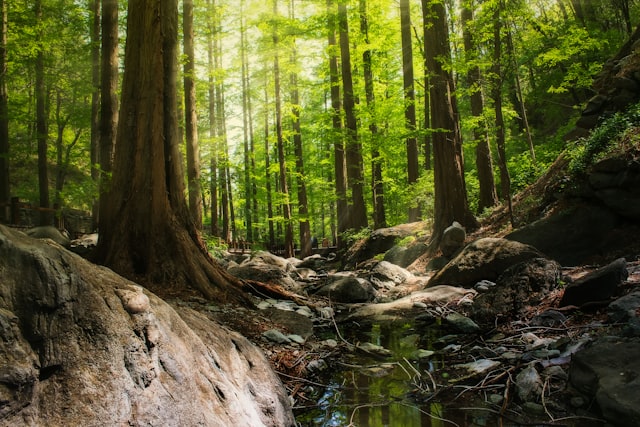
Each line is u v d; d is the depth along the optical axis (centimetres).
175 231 719
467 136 2038
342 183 1992
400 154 2145
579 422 365
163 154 732
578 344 472
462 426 376
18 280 211
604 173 874
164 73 743
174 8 756
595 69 1452
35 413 195
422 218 1714
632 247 816
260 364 393
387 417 402
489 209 1397
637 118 947
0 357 189
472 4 1167
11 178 2389
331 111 1900
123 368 231
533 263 697
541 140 2147
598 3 1825
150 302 292
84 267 262
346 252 1788
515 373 465
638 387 351
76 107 1723
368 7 1816
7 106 1471
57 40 1409
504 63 1138
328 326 737
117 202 721
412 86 1675
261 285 827
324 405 435
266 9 1992
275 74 2228
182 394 257
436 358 554
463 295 832
